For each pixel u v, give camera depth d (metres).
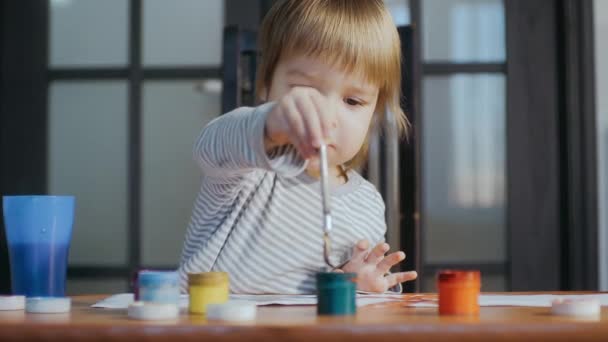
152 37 2.61
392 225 1.82
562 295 1.05
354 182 1.41
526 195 2.53
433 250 2.57
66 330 0.70
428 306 0.88
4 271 2.58
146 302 0.82
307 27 1.25
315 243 1.29
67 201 1.04
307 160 0.86
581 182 2.46
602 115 2.50
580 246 2.46
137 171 2.61
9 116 2.61
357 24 1.27
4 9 2.61
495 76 2.57
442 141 2.57
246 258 1.26
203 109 2.61
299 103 0.86
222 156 0.93
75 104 2.62
